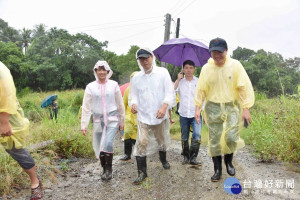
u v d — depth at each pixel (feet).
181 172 13.94
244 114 11.54
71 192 12.00
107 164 13.19
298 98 16.87
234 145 11.94
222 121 11.96
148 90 12.62
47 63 120.26
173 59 19.69
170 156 17.12
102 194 11.76
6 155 12.86
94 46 140.87
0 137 10.03
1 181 11.68
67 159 16.80
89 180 13.41
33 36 165.78
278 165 14.84
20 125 10.28
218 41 11.14
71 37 135.33
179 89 15.42
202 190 11.76
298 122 15.08
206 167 14.71
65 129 18.33
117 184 12.79
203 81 12.09
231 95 11.78
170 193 11.64
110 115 13.20
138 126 12.93
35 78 123.54
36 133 18.24
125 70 154.61
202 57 18.89
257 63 136.98
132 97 13.08
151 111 12.65
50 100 34.22
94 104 13.17
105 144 12.87
